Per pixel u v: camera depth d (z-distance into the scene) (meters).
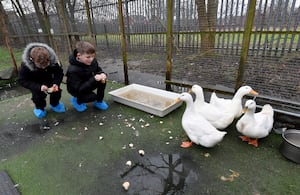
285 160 1.58
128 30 3.36
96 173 1.55
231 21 2.06
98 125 2.23
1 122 2.39
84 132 2.11
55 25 4.03
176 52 2.69
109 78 3.79
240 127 1.73
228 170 1.51
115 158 1.70
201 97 1.96
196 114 1.76
